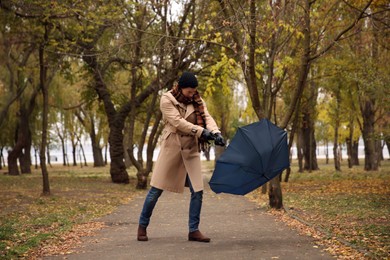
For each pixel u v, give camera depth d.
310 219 10.23
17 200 16.44
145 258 6.19
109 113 27.89
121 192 21.34
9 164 37.41
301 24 13.02
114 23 18.00
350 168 42.03
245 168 6.71
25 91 34.44
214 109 42.69
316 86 28.94
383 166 45.06
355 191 17.89
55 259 6.41
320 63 20.66
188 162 7.26
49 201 16.33
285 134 6.86
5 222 10.68
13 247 7.30
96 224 10.21
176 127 7.09
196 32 17.16
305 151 40.31
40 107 36.94
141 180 23.45
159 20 19.84
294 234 7.91
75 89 40.22
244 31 11.66
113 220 11.11
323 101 35.53
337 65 20.50
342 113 34.88
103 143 60.22
